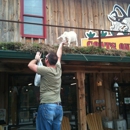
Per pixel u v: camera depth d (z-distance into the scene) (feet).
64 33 24.57
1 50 14.55
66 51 17.01
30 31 24.82
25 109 24.40
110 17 29.76
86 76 27.76
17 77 24.50
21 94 24.48
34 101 24.88
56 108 9.44
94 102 27.37
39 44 16.21
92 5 28.96
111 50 19.04
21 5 24.93
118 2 30.73
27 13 25.13
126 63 19.97
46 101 9.45
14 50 15.10
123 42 25.25
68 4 27.45
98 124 24.93
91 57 17.48
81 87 18.90
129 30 30.58
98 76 28.07
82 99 18.65
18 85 24.47
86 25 27.94
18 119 23.93
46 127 9.07
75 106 26.25
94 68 20.54
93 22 28.48
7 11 24.27
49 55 10.46
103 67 20.48
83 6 28.35
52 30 25.81
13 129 23.07
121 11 30.66
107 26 29.32
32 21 25.25
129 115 29.27
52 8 26.45
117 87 28.63
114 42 25.04
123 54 18.90
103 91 28.19
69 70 18.92
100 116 25.63
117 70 22.12
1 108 23.18
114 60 18.39
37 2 25.81
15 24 24.23
